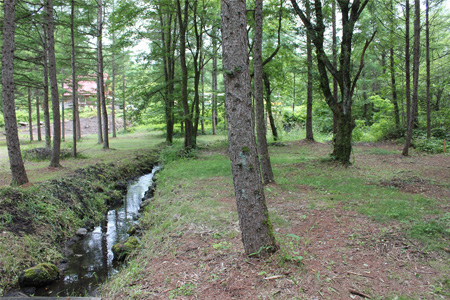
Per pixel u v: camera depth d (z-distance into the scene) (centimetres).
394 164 1072
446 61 1764
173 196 782
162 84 1855
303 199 661
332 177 876
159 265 414
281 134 2478
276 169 1044
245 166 356
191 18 1739
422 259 360
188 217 589
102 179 1056
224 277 352
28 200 647
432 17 1519
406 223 469
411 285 311
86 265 514
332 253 391
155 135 3134
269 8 1170
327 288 313
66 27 1482
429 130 1451
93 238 646
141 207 834
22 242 527
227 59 337
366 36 1097
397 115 1786
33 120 3706
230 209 626
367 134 2077
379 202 600
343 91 1056
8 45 706
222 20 340
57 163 1062
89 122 3869
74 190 827
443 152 1299
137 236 596
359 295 299
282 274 340
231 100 345
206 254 424
